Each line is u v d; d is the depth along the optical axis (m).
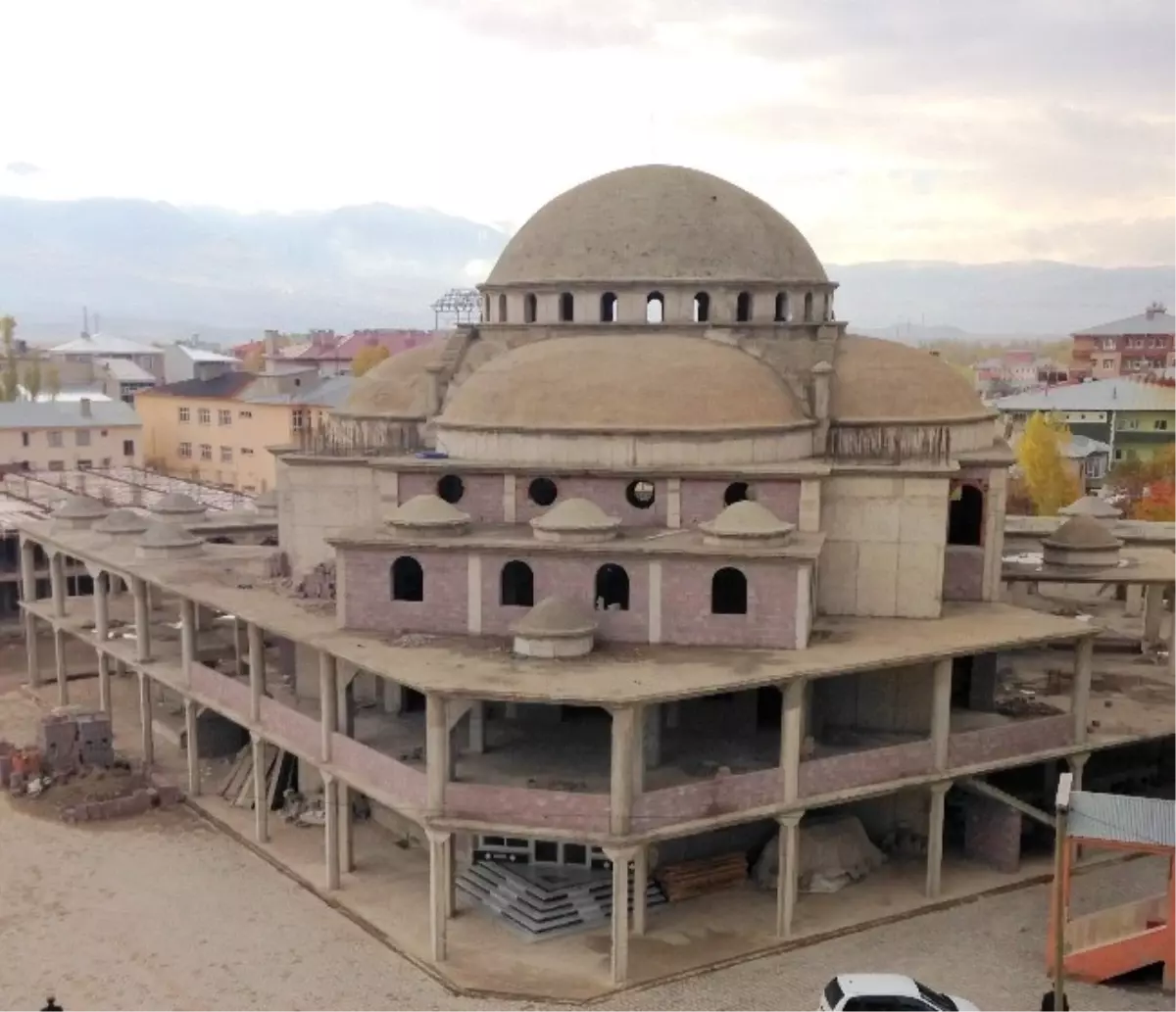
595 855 32.75
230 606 37.28
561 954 29.70
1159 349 165.88
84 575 67.38
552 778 31.97
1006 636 33.75
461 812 28.98
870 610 36.50
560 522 33.47
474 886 32.66
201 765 43.03
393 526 34.59
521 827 28.42
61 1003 27.38
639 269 41.62
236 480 106.25
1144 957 28.20
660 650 32.31
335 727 33.34
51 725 41.50
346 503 41.03
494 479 36.56
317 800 38.66
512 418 36.75
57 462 94.31
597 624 32.81
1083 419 109.81
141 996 27.73
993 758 33.28
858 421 38.91
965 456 38.53
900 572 36.16
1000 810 34.59
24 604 53.78
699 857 33.66
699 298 42.12
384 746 35.44
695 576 32.53
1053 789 36.62
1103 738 35.28
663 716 35.53
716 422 36.16
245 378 110.25
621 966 28.25
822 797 30.55
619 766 27.98
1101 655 44.44
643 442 35.75
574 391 36.69
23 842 36.53
